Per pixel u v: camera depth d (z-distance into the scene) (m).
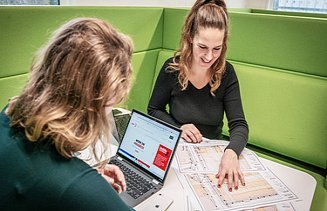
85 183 0.52
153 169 0.99
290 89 1.58
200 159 1.11
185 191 0.93
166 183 0.97
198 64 1.37
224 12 1.35
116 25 1.65
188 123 1.45
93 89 0.53
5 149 0.53
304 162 1.62
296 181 1.01
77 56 0.53
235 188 0.96
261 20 1.65
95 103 0.54
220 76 1.41
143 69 1.94
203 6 1.35
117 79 0.54
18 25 1.16
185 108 1.45
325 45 1.49
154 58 2.03
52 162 0.52
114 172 0.91
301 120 1.56
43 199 0.50
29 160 0.51
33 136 0.52
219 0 1.38
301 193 0.95
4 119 0.57
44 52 0.56
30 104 0.54
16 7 1.14
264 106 1.67
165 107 1.56
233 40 1.77
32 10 1.19
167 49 2.07
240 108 1.41
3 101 1.16
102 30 0.57
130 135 1.09
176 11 1.94
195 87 1.44
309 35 1.52
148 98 2.05
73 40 0.54
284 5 3.76
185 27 1.42
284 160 1.67
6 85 1.16
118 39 0.58
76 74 0.52
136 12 1.77
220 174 1.01
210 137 1.47
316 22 1.49
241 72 1.73
